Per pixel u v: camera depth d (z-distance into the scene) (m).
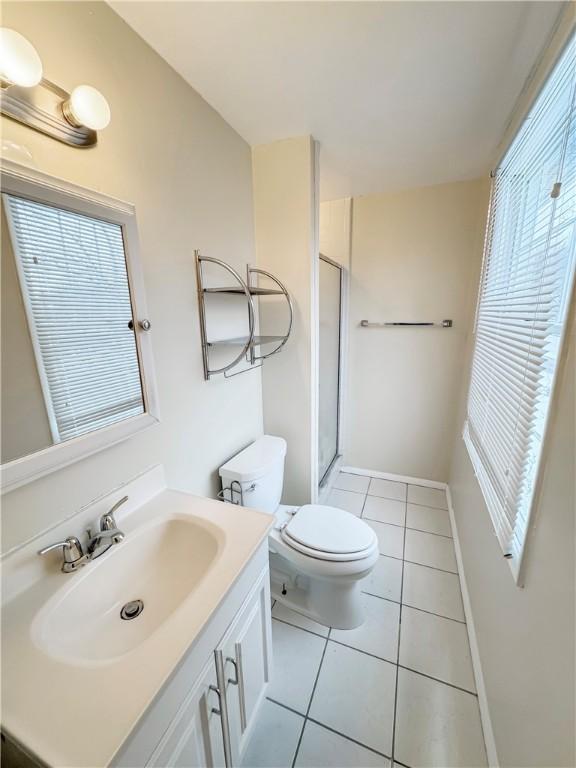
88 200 0.80
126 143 0.94
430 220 2.17
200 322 1.30
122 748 0.48
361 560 1.30
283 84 1.16
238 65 1.07
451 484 2.38
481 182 2.01
